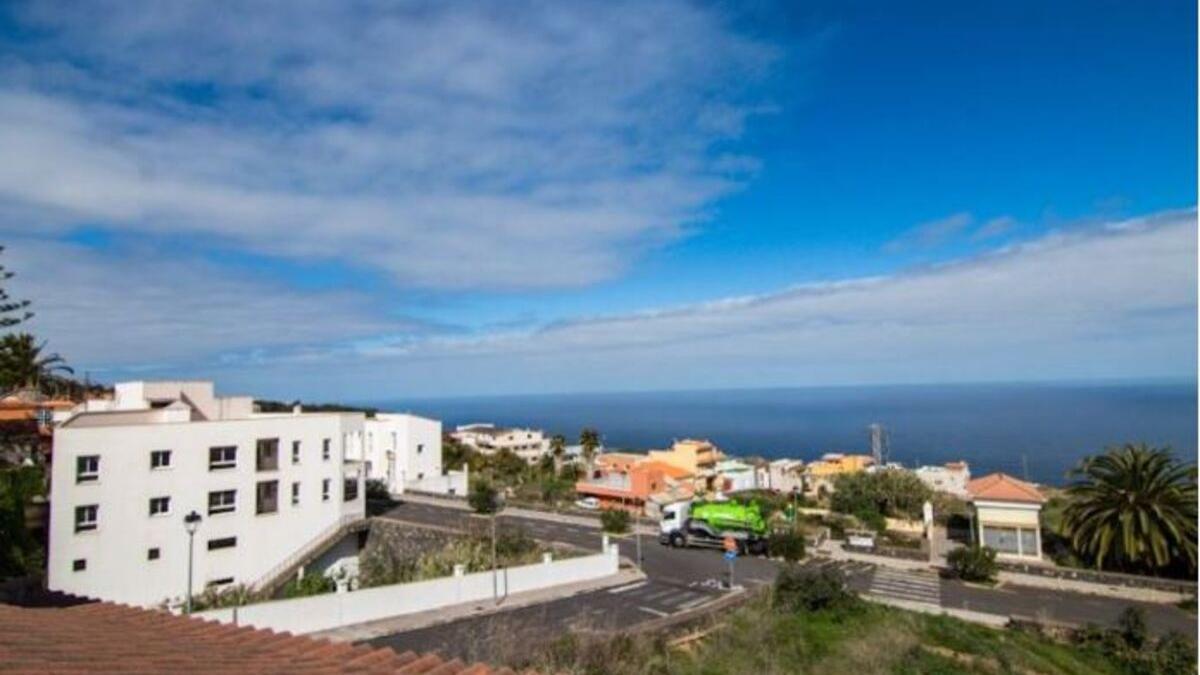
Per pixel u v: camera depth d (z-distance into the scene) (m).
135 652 6.19
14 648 5.58
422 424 70.75
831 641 25.72
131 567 35.94
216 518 39.00
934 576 39.47
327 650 7.53
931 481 93.81
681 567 38.84
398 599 29.22
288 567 40.81
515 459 98.81
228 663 6.10
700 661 23.55
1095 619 30.94
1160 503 37.44
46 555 34.59
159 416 40.50
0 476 36.44
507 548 38.66
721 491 81.94
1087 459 41.09
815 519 55.88
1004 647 26.28
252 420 40.78
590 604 30.78
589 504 64.12
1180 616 31.77
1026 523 43.56
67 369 71.00
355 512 46.25
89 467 35.16
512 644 24.34
